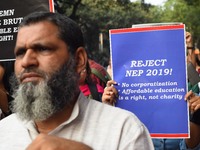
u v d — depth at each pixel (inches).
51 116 63.1
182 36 104.6
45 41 60.5
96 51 605.9
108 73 134.7
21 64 61.2
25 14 112.5
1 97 114.3
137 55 106.7
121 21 646.5
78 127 63.4
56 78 60.9
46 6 111.2
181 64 104.8
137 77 106.7
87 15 621.3
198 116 106.0
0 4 114.6
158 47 105.6
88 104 66.1
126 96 107.2
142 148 62.9
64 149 34.4
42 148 34.2
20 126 65.4
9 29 113.9
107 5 630.5
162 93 105.6
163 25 106.7
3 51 114.1
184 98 104.4
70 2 585.3
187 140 109.9
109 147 62.1
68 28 62.9
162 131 105.4
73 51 63.7
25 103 60.9
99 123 63.8
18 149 63.9
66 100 61.9
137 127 63.6
